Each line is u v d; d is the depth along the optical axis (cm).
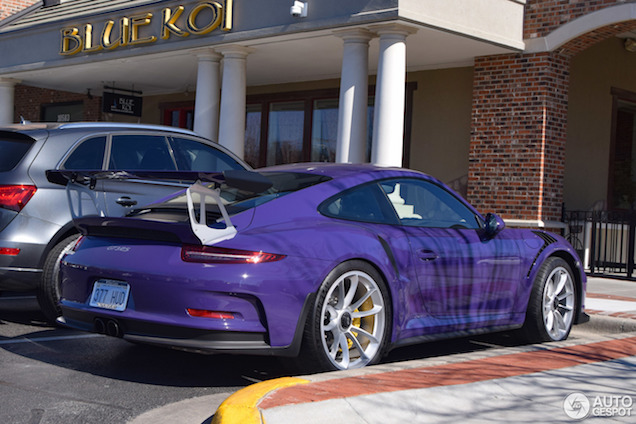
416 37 1084
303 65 1387
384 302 477
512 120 1134
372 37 1071
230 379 482
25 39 1590
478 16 1057
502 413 366
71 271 481
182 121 1878
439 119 1340
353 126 1066
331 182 496
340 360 468
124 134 677
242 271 422
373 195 511
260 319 428
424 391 385
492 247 557
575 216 1238
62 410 402
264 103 1656
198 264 426
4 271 595
